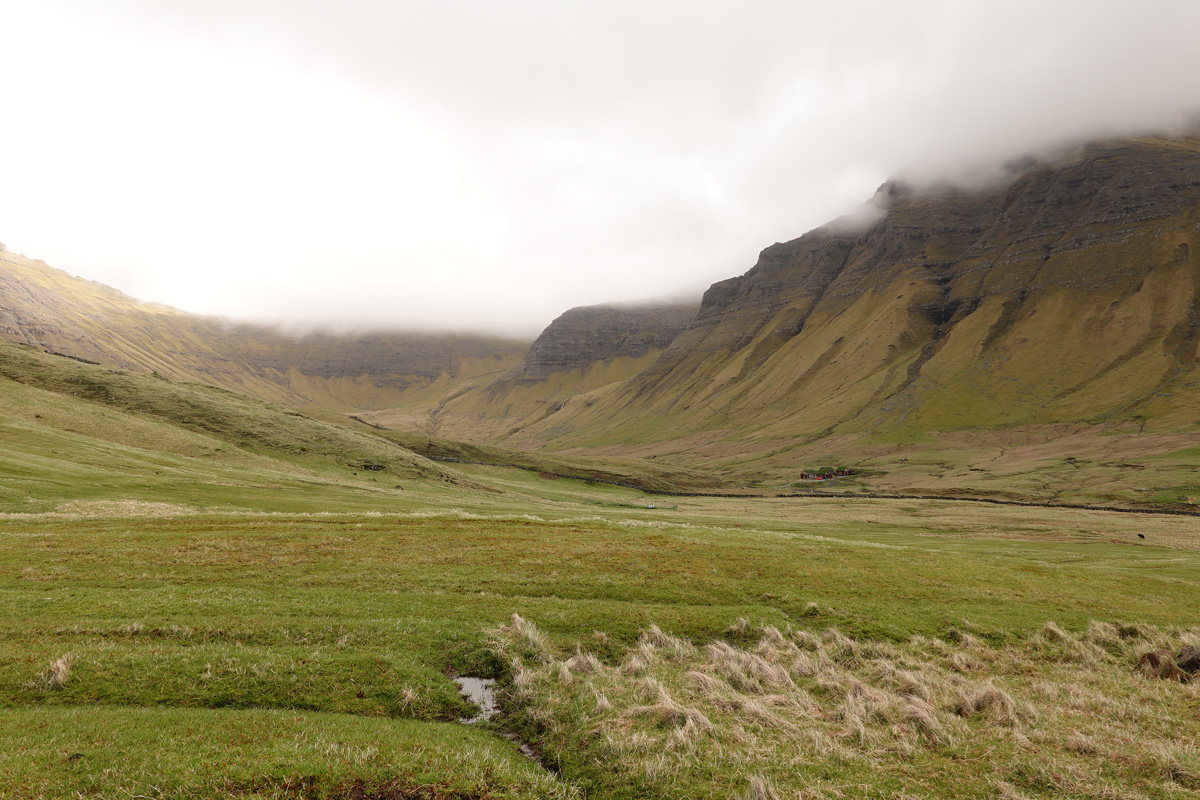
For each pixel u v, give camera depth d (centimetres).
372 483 11819
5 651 2173
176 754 1581
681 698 2194
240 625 2566
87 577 3180
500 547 4412
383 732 1805
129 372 15012
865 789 1602
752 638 2964
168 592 2966
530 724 2036
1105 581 4512
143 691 1983
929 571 4378
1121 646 3056
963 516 13438
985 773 1697
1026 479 18900
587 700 2148
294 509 7131
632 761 1750
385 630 2625
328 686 2116
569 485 19600
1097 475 18138
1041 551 7838
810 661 2645
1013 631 3181
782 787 1605
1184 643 3023
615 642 2783
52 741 1606
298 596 3055
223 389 16775
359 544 4281
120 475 7388
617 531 5303
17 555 3488
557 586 3562
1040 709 2191
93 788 1422
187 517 5072
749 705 2119
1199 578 5338
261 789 1453
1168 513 13362
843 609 3362
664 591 3578
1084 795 1573
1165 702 2286
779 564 4262
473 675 2403
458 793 1522
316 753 1630
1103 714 2162
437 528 5059
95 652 2191
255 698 2008
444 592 3312
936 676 2545
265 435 13150
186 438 11319
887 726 2019
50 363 13450
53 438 8725
